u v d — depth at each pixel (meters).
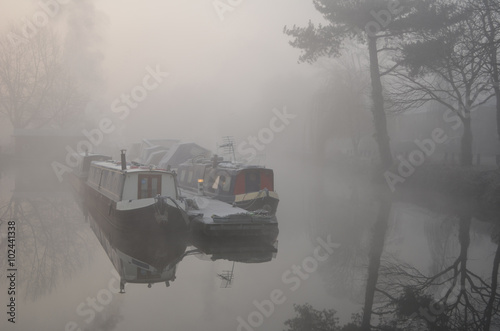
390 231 16.70
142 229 14.55
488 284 10.34
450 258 12.68
